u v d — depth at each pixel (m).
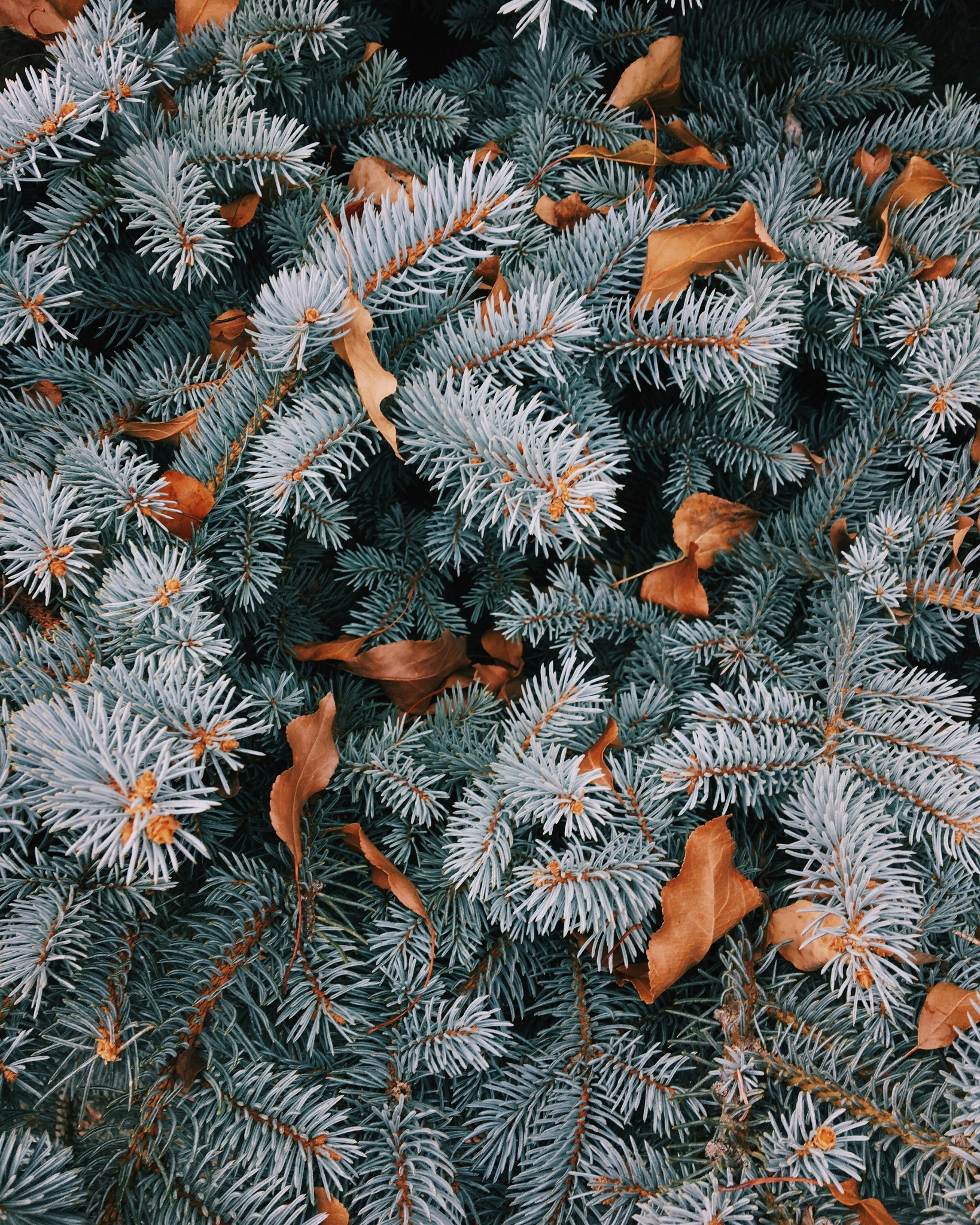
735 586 0.47
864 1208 0.35
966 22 0.56
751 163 0.47
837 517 0.47
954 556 0.44
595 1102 0.38
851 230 0.49
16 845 0.39
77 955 0.36
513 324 0.40
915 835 0.40
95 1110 0.38
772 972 0.41
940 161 0.49
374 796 0.43
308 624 0.47
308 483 0.40
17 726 0.34
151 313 0.47
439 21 0.58
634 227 0.43
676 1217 0.35
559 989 0.41
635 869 0.39
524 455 0.38
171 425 0.41
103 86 0.39
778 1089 0.38
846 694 0.42
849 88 0.51
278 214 0.45
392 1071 0.39
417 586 0.47
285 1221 0.35
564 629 0.46
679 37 0.46
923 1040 0.38
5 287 0.40
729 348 0.42
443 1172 0.39
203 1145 0.36
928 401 0.46
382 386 0.38
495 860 0.39
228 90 0.43
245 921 0.39
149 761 0.34
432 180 0.39
